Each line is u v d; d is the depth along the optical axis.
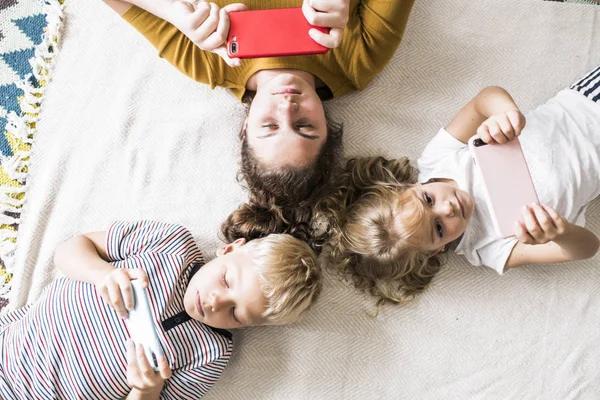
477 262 1.32
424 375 1.34
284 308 1.19
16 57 1.39
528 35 1.37
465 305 1.35
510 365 1.33
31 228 1.35
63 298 1.22
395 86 1.38
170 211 1.37
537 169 1.22
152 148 1.38
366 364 1.34
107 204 1.37
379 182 1.28
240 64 1.16
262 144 1.15
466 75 1.37
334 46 1.07
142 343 1.13
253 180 1.24
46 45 1.38
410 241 1.20
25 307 1.31
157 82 1.38
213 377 1.26
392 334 1.34
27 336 1.21
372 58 1.28
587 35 1.36
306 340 1.34
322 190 1.30
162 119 1.38
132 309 1.16
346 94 1.38
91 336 1.20
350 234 1.27
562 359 1.33
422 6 1.38
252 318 1.19
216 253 1.33
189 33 1.12
